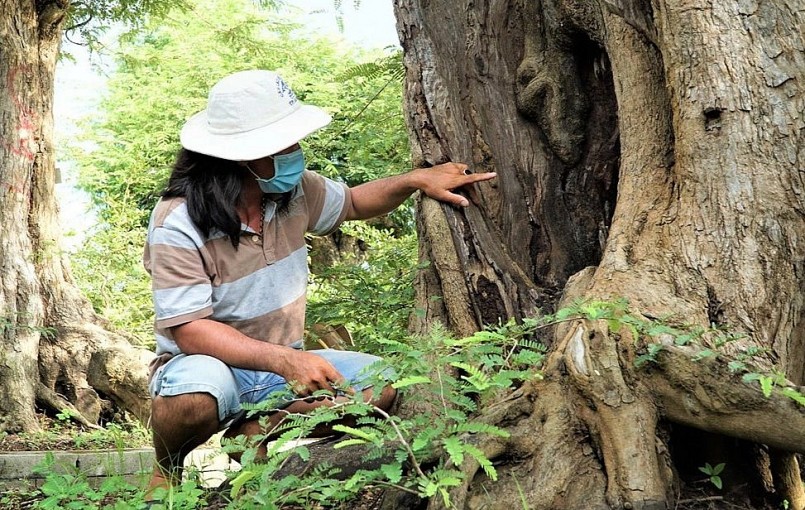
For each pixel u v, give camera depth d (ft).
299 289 11.44
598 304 8.49
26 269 26.40
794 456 9.42
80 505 9.52
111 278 42.63
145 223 54.29
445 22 13.33
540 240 12.73
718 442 9.29
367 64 17.81
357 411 8.02
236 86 10.59
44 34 27.71
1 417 24.88
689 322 9.01
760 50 9.47
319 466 8.94
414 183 12.34
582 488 8.53
